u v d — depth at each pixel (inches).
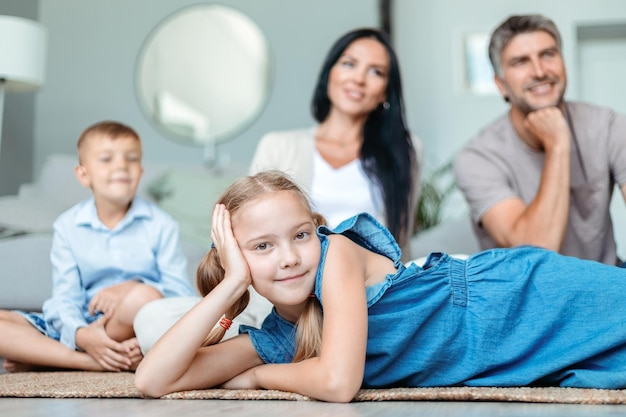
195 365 58.2
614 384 57.4
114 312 85.7
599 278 60.4
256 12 205.3
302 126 200.8
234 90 203.6
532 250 63.2
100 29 207.5
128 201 99.0
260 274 56.2
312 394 52.9
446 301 59.5
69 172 150.1
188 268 119.0
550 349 59.2
